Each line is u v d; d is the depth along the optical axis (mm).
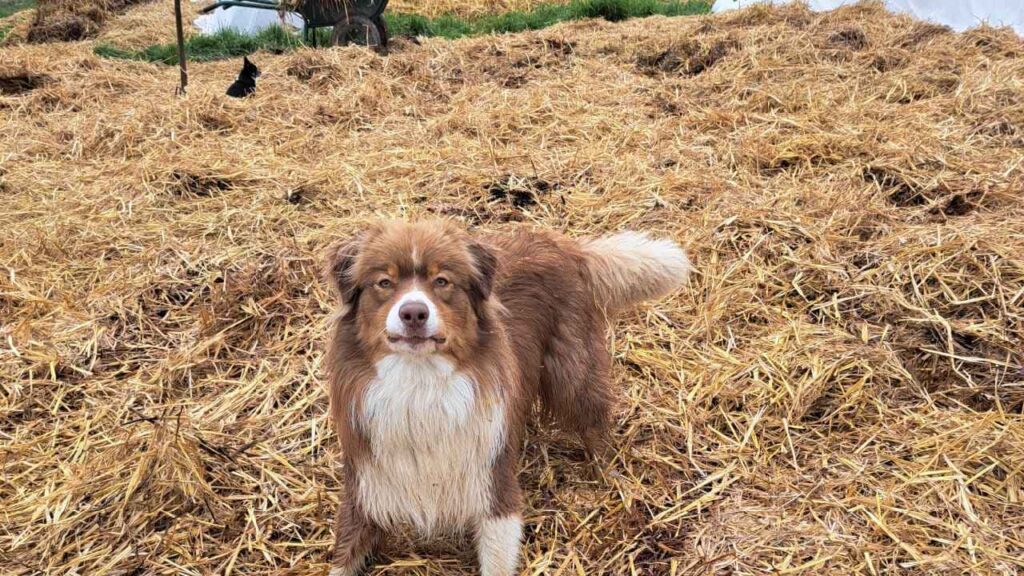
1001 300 1384
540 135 2266
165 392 1360
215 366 1412
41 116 2605
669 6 4320
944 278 1452
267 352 1445
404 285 922
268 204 1900
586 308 1214
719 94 2496
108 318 1522
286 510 1128
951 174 1828
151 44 4375
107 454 1197
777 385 1331
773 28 2922
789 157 1988
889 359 1338
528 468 1225
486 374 977
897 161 1895
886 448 1206
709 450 1239
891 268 1494
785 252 1601
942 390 1312
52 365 1386
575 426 1211
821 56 2682
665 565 1042
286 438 1251
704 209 1756
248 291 1548
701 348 1439
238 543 1080
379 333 926
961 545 1031
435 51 3184
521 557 1062
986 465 1152
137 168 2072
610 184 1913
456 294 938
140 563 1048
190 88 2854
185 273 1621
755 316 1494
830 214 1714
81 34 4703
